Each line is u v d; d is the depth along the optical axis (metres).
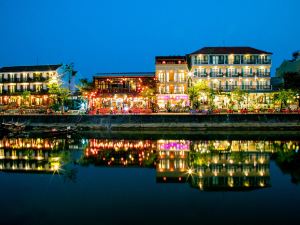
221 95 96.94
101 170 35.16
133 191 27.88
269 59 106.62
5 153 45.06
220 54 106.00
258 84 106.12
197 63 106.25
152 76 103.12
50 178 31.84
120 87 103.25
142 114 73.50
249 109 82.12
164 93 102.19
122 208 23.94
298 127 69.81
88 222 21.47
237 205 24.48
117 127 73.31
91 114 76.25
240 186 29.16
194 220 21.80
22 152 45.81
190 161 39.50
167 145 51.88
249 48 110.12
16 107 97.75
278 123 70.25
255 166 36.53
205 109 86.88
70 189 28.34
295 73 96.38
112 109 85.25
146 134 66.50
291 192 27.36
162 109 91.81
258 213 22.92
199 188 28.61
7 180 31.12
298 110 76.38
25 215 22.67
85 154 44.28
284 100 88.75
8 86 109.00
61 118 75.50
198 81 101.94
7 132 64.62
